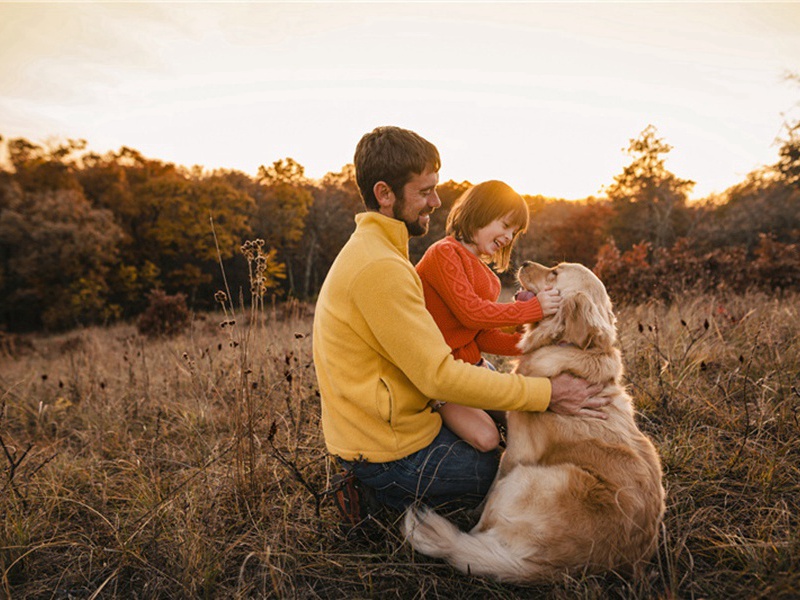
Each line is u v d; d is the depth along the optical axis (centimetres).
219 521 238
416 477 212
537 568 192
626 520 191
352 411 207
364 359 201
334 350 204
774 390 314
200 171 4784
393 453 207
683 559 203
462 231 267
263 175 4728
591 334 238
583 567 190
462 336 256
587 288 262
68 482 301
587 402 222
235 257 3684
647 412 333
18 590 211
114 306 3269
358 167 212
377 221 208
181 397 439
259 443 295
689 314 533
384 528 220
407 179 204
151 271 3547
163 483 281
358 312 196
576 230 3647
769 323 453
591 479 199
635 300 811
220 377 427
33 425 423
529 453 223
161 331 1146
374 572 205
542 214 3678
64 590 210
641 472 204
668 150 3534
